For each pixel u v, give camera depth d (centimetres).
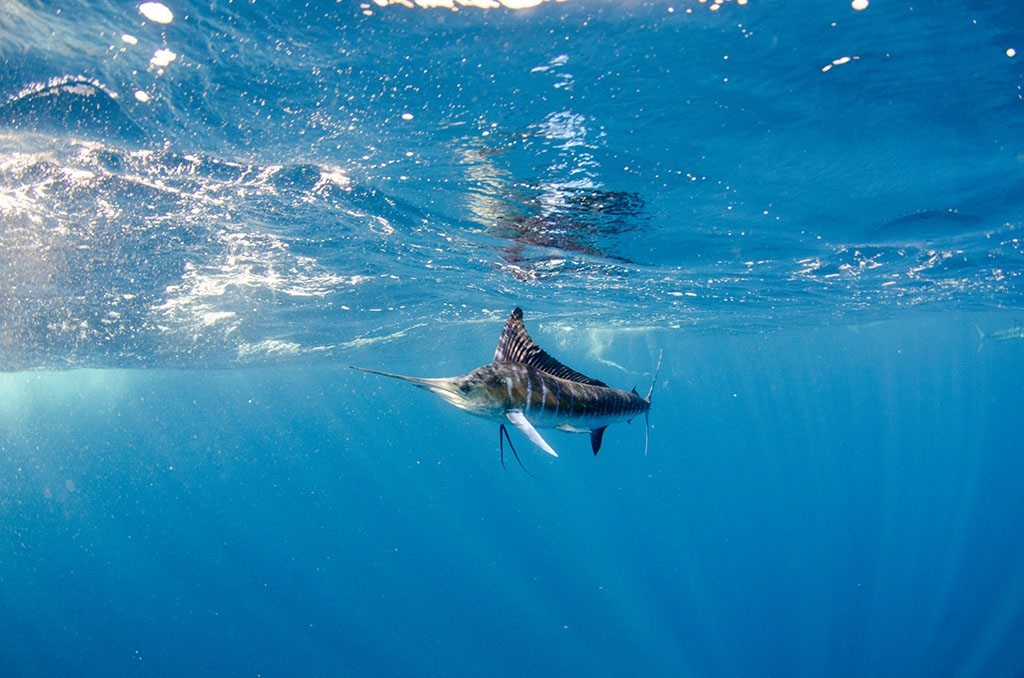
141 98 563
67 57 501
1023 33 480
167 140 647
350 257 1202
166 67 517
